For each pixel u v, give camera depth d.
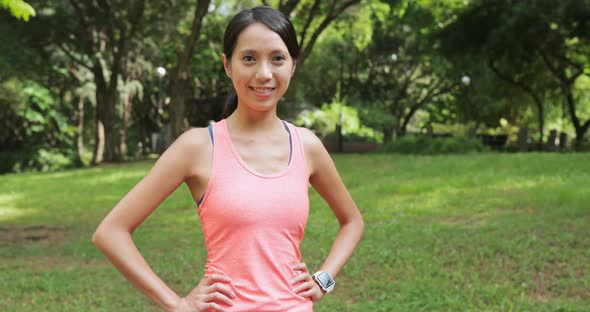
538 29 23.97
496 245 7.34
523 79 30.88
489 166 15.27
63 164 34.81
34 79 30.89
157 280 2.00
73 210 12.23
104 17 24.38
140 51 30.89
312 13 20.44
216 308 1.93
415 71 38.97
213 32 27.95
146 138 42.19
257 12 2.06
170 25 25.61
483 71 30.58
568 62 28.05
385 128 34.44
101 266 7.45
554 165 14.50
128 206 2.03
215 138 2.05
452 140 23.44
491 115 36.12
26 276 6.86
